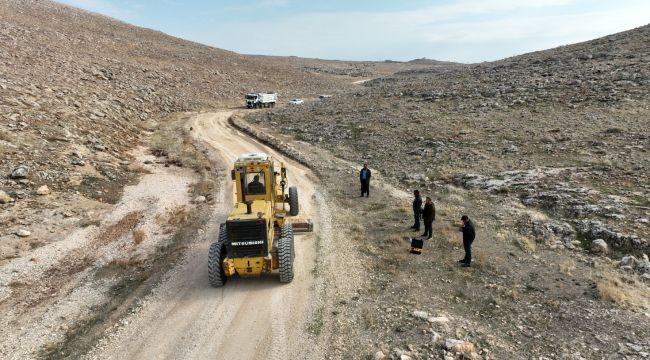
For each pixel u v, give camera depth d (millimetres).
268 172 12188
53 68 41375
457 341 7906
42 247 13789
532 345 7895
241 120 42594
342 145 29062
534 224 13281
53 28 65062
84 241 14641
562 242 12125
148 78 55969
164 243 14578
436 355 7719
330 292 10562
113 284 11742
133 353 8539
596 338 7883
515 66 45469
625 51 39406
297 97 73625
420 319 8992
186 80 63062
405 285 10688
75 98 32938
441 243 13078
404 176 20969
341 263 12211
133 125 34688
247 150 29984
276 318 9539
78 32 69312
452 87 40562
